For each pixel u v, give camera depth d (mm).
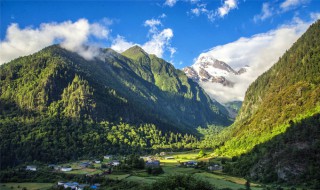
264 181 162000
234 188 142750
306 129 176125
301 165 153875
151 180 178125
